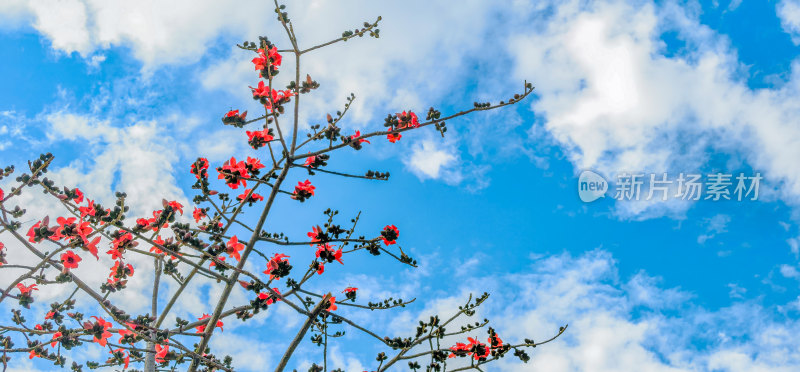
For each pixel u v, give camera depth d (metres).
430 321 5.20
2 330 4.54
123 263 5.13
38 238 3.96
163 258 5.24
